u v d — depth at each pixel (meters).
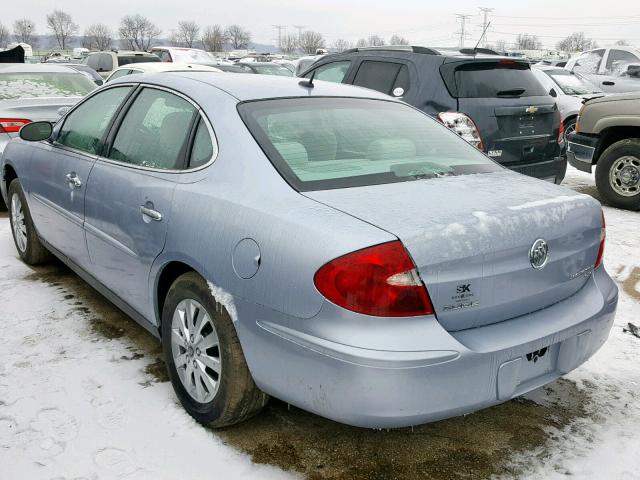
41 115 6.86
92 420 2.96
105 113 3.91
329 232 2.33
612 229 6.55
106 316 4.13
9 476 2.57
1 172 5.29
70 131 4.24
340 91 3.54
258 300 2.49
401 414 2.26
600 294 2.87
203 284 2.79
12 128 6.70
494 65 6.29
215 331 2.73
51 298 4.41
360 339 2.23
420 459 2.74
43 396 3.15
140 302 3.34
